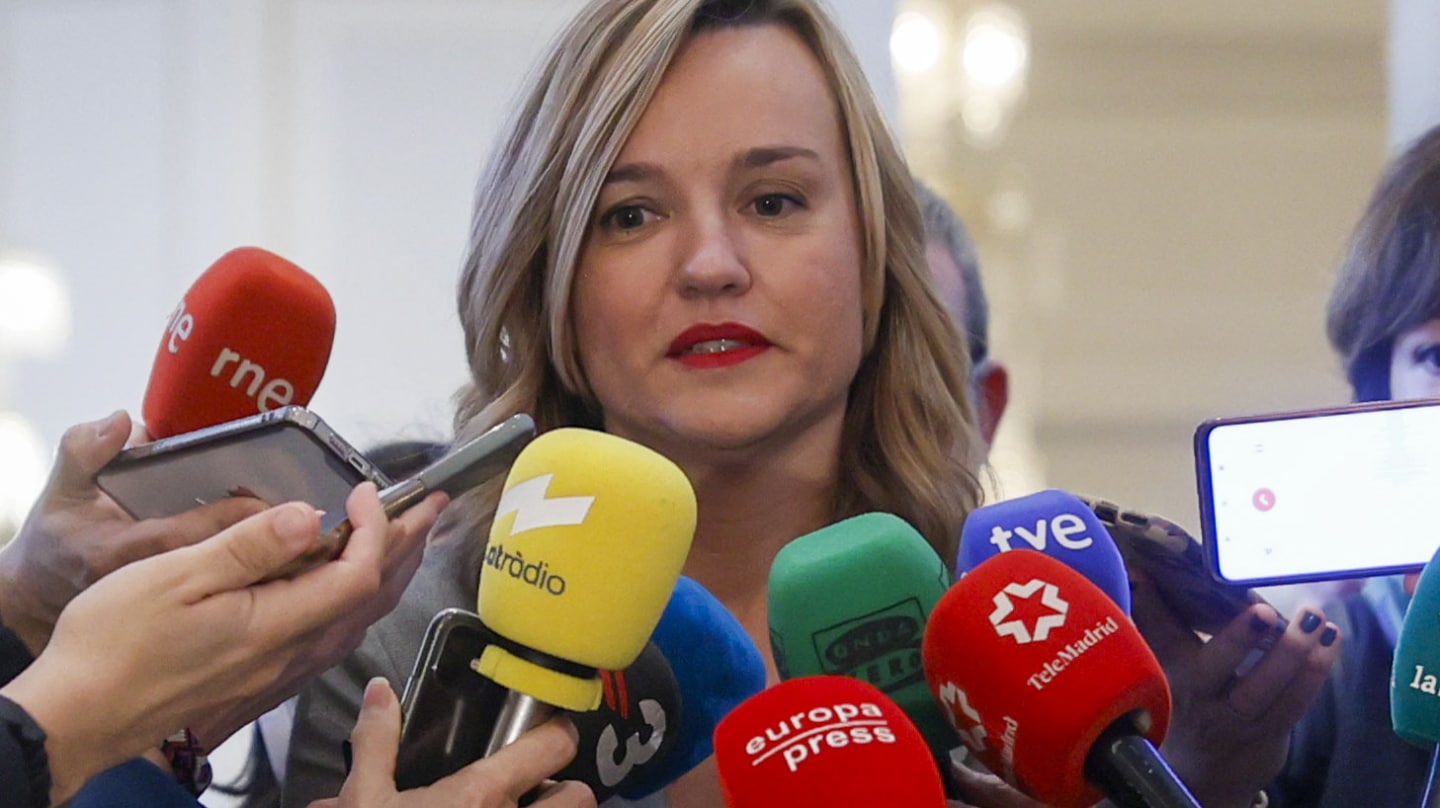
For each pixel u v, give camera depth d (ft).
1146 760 6.63
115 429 7.37
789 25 9.58
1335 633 8.61
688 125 9.07
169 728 6.36
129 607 6.18
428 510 6.87
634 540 6.72
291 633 6.36
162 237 24.41
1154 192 26.40
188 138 24.39
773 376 9.04
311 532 6.31
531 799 7.17
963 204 25.88
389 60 24.31
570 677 6.82
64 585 7.75
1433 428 8.14
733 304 8.98
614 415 9.52
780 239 9.14
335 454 6.91
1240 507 8.16
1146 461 26.21
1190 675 8.82
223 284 8.11
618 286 9.14
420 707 6.95
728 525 9.60
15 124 24.56
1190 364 26.30
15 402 24.29
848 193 9.57
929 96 25.61
